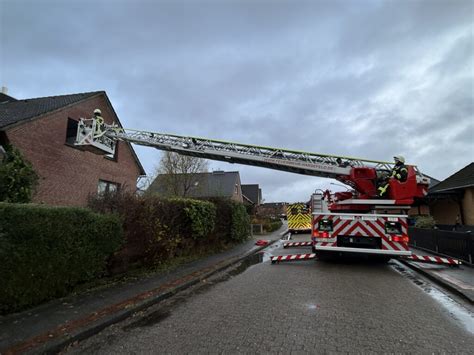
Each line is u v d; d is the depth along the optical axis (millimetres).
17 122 11531
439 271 7703
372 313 4762
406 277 7570
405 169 9031
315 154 10109
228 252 12234
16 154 9320
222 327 4242
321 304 5230
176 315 4832
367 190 9383
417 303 5316
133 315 4859
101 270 6449
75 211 5664
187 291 6383
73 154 14461
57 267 5297
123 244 7172
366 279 7277
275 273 8102
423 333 3992
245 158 10805
